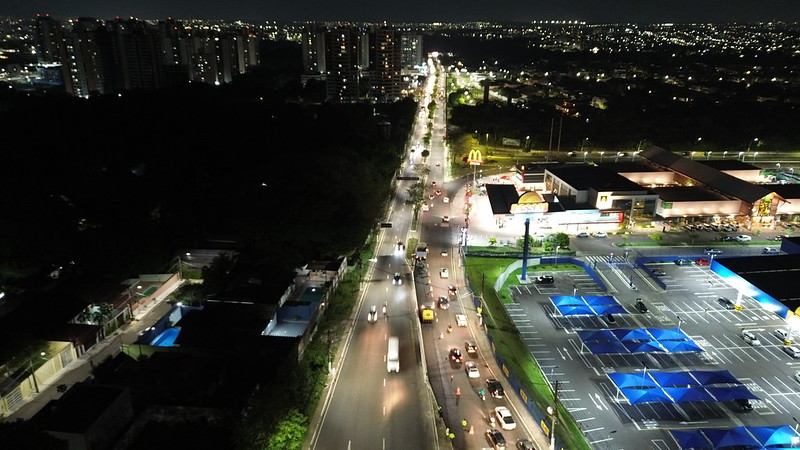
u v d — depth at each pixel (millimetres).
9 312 98562
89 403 67125
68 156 159250
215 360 82375
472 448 73438
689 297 120938
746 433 73938
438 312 111438
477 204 183875
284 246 120062
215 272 110438
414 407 81625
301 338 90375
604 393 86812
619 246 149750
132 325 101562
